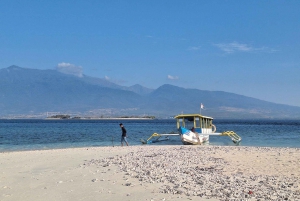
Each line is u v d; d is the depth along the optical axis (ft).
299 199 39.45
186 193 42.22
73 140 169.17
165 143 156.97
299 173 55.98
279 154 81.30
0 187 47.83
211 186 45.80
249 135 217.15
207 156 77.15
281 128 352.69
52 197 42.19
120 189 45.21
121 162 67.67
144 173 55.31
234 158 73.77
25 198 41.98
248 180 49.98
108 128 327.88
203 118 149.38
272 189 44.32
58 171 59.67
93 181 50.29
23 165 68.54
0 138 180.14
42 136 197.88
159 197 40.88
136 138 187.01
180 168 59.88
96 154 87.71
